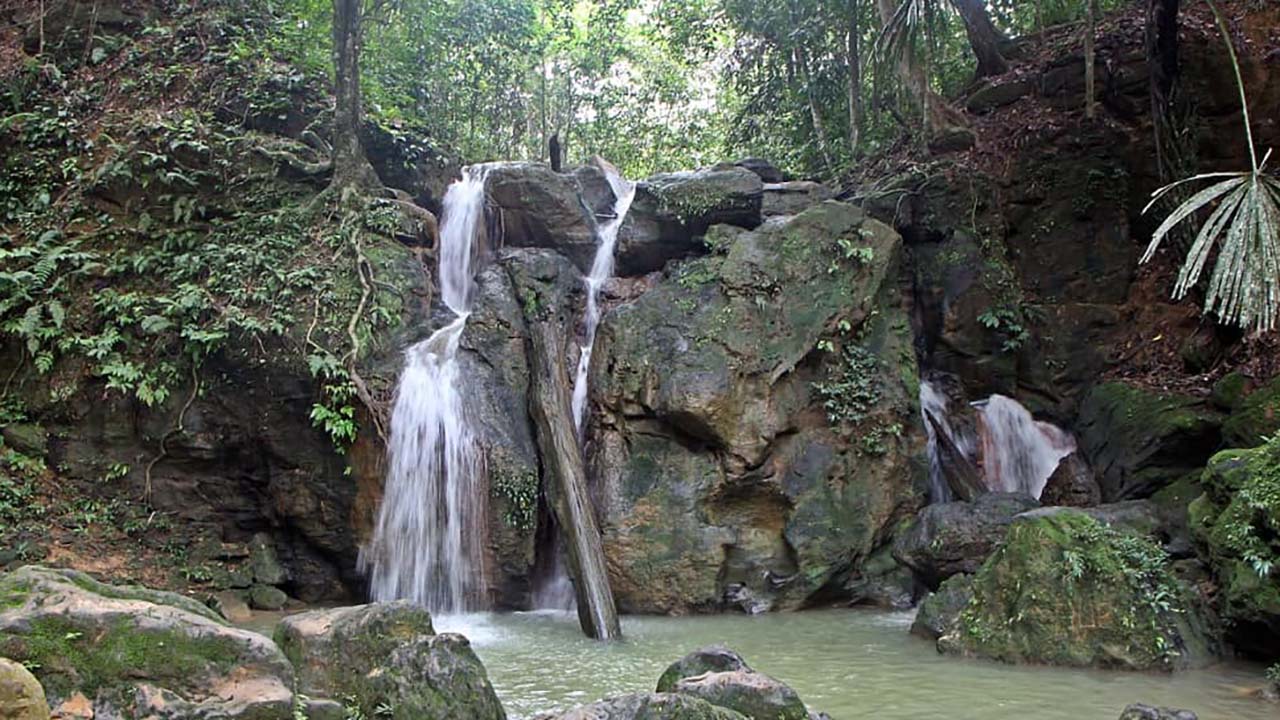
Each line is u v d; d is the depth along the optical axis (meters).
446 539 10.20
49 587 4.47
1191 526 7.94
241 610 9.80
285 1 15.34
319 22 15.07
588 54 24.25
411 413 10.41
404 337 11.19
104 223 11.84
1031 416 12.61
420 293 11.77
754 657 7.76
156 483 10.60
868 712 6.06
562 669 7.43
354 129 12.65
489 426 10.53
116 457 10.58
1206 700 6.25
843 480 10.74
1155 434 10.41
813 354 11.11
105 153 12.48
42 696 3.64
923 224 13.59
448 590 10.13
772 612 10.07
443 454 10.34
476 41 19.58
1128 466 10.62
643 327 11.02
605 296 12.48
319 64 14.30
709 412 10.27
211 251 11.38
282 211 11.93
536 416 10.61
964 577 8.59
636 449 10.59
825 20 17.31
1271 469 7.16
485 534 10.15
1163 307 12.44
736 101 24.30
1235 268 5.24
